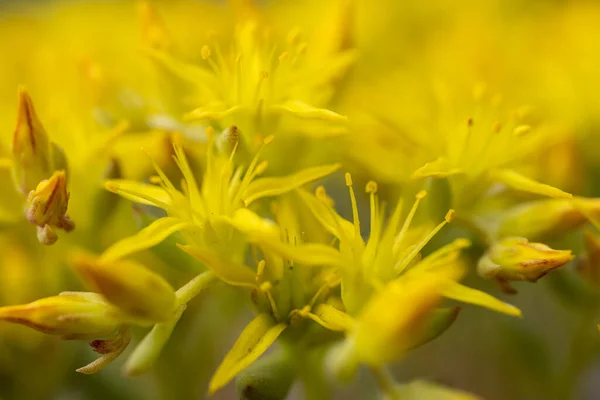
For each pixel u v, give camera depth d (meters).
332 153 0.12
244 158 0.11
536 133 0.12
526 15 0.15
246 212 0.11
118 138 0.12
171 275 0.11
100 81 0.12
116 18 0.14
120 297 0.10
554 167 0.12
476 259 0.12
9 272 0.12
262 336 0.11
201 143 0.12
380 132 0.12
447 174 0.11
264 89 0.12
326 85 0.12
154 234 0.11
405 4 0.15
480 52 0.13
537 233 0.11
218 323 0.13
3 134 0.13
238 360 0.10
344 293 0.11
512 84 0.13
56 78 0.13
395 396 0.11
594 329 0.13
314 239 0.11
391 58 0.14
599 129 0.13
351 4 0.12
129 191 0.11
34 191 0.11
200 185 0.11
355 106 0.13
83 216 0.12
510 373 0.14
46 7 0.15
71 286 0.12
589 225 0.12
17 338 0.12
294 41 0.12
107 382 0.13
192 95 0.12
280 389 0.11
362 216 0.14
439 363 0.14
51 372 0.12
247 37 0.12
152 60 0.12
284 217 0.11
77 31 0.14
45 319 0.10
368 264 0.11
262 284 0.11
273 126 0.12
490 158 0.12
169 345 0.12
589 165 0.13
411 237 0.11
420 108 0.13
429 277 0.10
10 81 0.13
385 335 0.10
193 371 0.12
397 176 0.12
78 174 0.12
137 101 0.12
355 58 0.12
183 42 0.13
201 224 0.11
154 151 0.11
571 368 0.13
